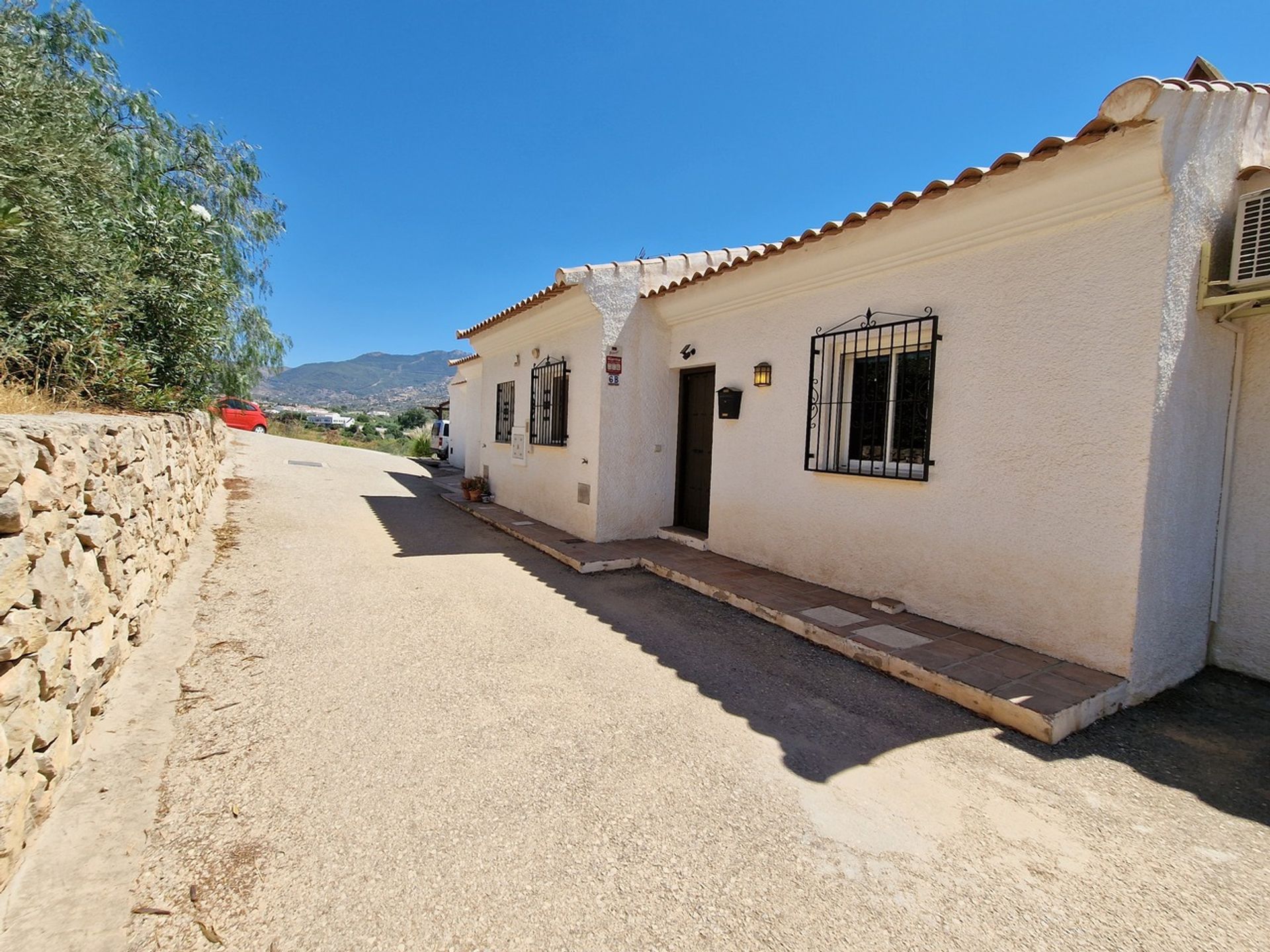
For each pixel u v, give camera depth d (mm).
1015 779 2877
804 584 5750
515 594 5742
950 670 3762
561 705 3508
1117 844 2449
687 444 8031
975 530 4414
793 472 5969
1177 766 3012
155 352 6195
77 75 7109
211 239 8047
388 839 2350
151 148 7883
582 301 7582
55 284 4449
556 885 2156
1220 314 3781
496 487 11273
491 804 2588
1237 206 3674
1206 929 2037
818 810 2615
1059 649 3949
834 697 3682
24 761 2076
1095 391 3730
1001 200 4008
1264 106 3756
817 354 5652
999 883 2223
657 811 2582
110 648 3123
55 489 2420
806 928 2002
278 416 35469
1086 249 3764
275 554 6645
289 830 2375
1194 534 3912
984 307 4324
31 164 3959
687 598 5688
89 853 2146
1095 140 3371
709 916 2041
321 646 4242
